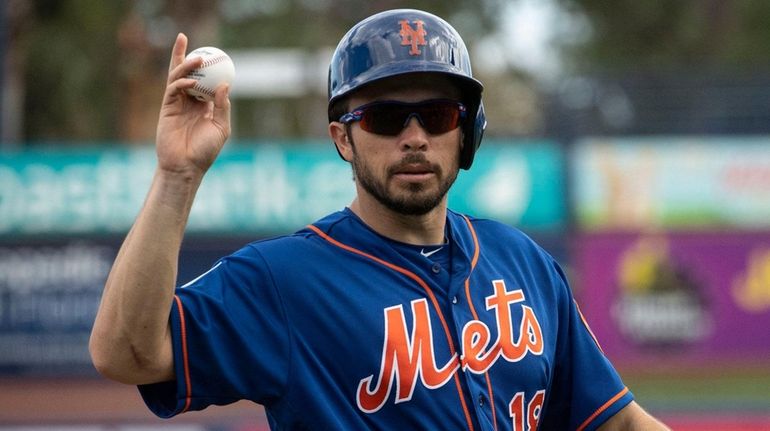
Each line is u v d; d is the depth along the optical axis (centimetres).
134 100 7500
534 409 1026
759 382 4303
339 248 1003
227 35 8950
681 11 10075
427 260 1012
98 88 7644
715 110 4766
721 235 4619
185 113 938
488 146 4538
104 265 4341
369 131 978
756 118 4759
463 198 4488
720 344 4591
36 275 4322
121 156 4400
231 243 4375
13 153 4384
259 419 3134
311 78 7025
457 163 1012
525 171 4528
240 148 4434
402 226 1014
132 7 7562
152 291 890
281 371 952
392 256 1004
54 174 4375
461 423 965
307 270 981
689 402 3769
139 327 892
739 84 4784
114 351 899
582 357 1105
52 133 7712
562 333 1104
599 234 4569
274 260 982
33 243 4334
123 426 3228
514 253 1091
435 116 976
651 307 4584
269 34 8981
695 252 4606
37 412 3725
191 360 928
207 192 4394
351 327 961
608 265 4572
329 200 4431
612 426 1109
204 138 924
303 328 962
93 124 7675
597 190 4581
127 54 7494
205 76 932
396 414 955
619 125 4747
